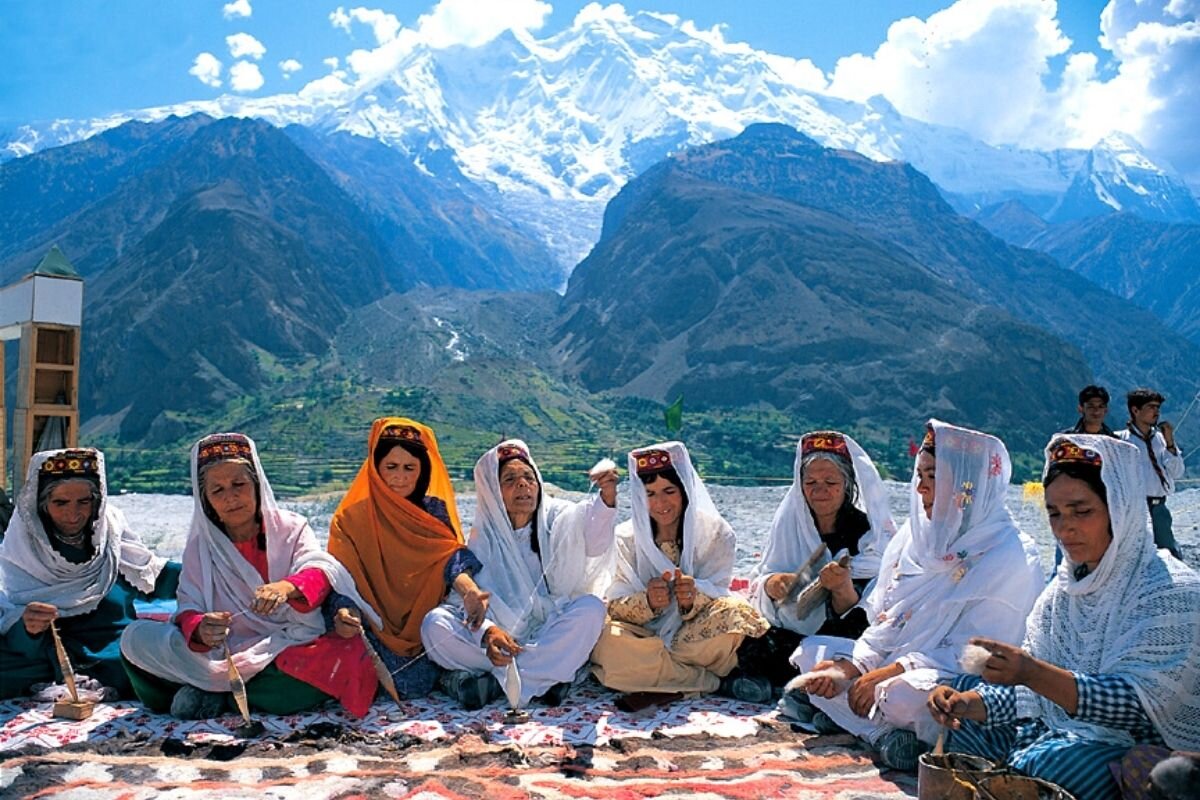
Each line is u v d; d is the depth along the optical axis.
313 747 4.32
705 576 5.59
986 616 4.36
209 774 3.93
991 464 4.50
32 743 4.38
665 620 5.44
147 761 4.04
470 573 5.36
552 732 4.62
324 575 4.97
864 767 4.17
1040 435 115.56
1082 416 7.85
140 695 4.86
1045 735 3.64
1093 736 3.49
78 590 5.38
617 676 5.23
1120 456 3.52
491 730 4.64
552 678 5.11
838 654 4.75
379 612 5.38
